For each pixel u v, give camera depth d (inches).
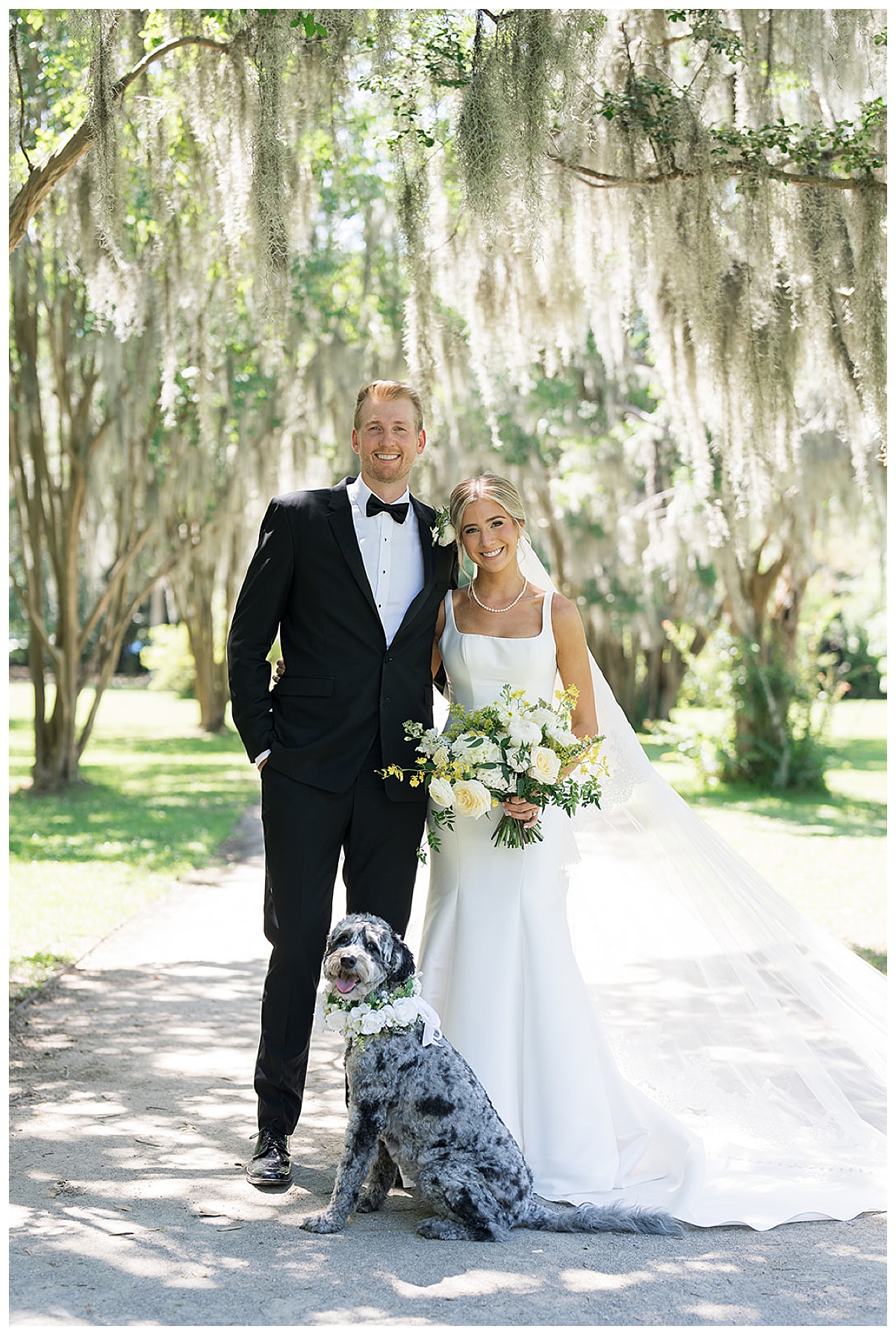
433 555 156.9
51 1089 177.8
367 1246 125.1
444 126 254.5
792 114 293.4
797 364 295.0
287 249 231.8
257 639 153.1
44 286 546.0
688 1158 146.9
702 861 167.3
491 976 151.9
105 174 211.5
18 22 220.8
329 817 149.7
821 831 494.9
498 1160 131.0
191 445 578.9
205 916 326.6
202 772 753.6
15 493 591.8
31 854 417.7
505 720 147.6
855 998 161.9
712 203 264.2
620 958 169.6
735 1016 164.7
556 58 215.6
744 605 641.0
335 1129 165.9
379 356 607.2
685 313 287.9
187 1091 178.2
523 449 768.9
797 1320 108.0
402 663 153.7
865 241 251.9
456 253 303.3
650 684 1251.8
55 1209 132.2
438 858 160.2
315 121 260.5
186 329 425.4
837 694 663.8
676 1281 117.3
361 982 126.3
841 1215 136.8
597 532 823.7
